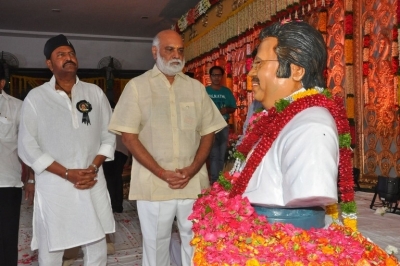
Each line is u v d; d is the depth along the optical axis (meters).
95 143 3.28
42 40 14.79
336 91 7.29
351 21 6.92
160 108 3.12
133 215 6.52
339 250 1.47
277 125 1.62
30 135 3.11
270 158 1.62
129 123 3.06
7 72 13.77
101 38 15.08
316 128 1.47
